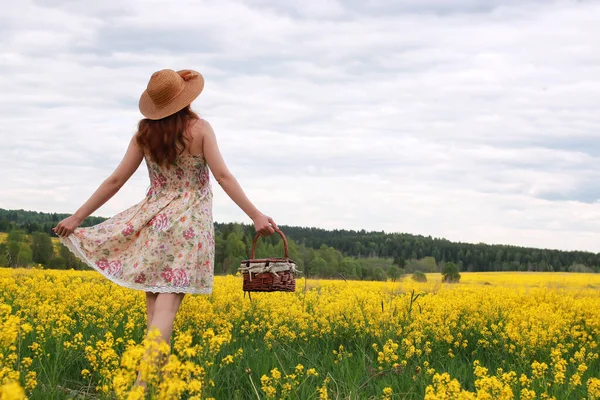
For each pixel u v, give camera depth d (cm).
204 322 698
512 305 1140
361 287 1684
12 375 391
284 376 545
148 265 495
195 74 534
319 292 1440
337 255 3850
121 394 334
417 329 778
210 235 520
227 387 513
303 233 7312
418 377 561
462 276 5597
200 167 522
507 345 761
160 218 506
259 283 526
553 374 579
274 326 788
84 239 507
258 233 536
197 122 518
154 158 513
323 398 475
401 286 1733
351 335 799
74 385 531
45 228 6475
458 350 779
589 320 986
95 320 776
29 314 733
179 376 362
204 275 509
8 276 1324
